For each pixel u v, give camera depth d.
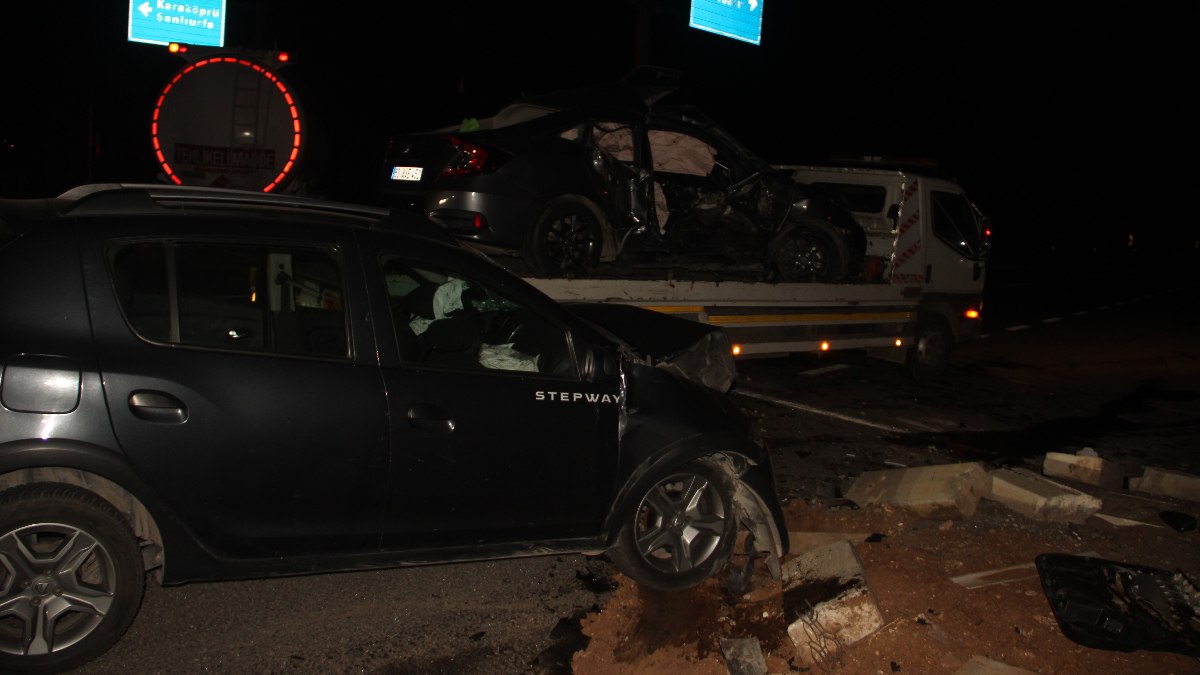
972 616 4.52
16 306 3.35
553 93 7.86
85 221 3.55
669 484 4.61
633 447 4.38
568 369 4.31
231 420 3.57
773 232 8.76
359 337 3.85
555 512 4.26
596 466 4.30
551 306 4.30
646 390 4.46
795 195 8.85
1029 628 4.43
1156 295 26.38
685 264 8.30
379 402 3.82
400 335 3.99
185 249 3.64
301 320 3.80
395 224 4.12
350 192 18.14
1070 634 4.31
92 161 23.34
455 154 6.88
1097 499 6.09
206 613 4.19
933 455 7.81
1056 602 4.54
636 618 4.40
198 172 8.09
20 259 3.41
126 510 3.56
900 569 5.04
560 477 4.23
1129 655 4.22
